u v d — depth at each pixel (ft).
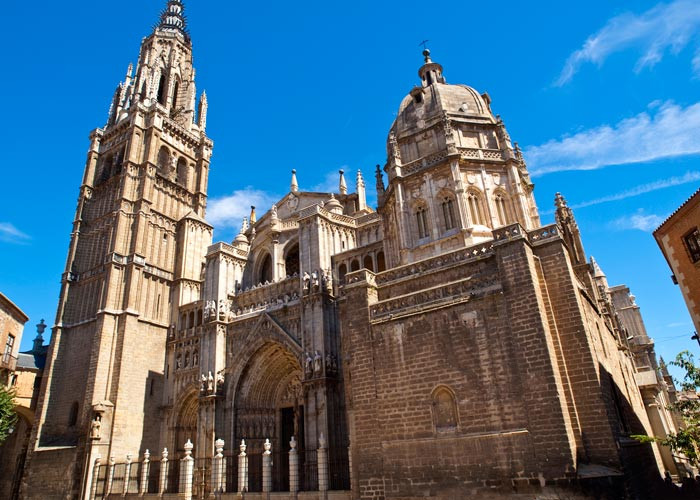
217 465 124.67
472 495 75.72
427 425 83.76
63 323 191.01
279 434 153.89
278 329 149.28
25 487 163.12
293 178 205.05
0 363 142.92
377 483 85.71
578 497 67.26
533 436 73.31
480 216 122.83
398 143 140.87
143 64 246.47
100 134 234.58
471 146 132.77
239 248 191.93
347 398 103.55
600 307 119.65
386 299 101.19
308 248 153.89
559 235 85.81
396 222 133.28
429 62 151.43
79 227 210.79
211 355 161.48
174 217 219.00
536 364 76.43
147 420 174.91
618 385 96.12
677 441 74.95
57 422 174.29
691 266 88.43
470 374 82.28
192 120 252.42
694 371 82.17
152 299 194.29
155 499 131.34
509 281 83.56
